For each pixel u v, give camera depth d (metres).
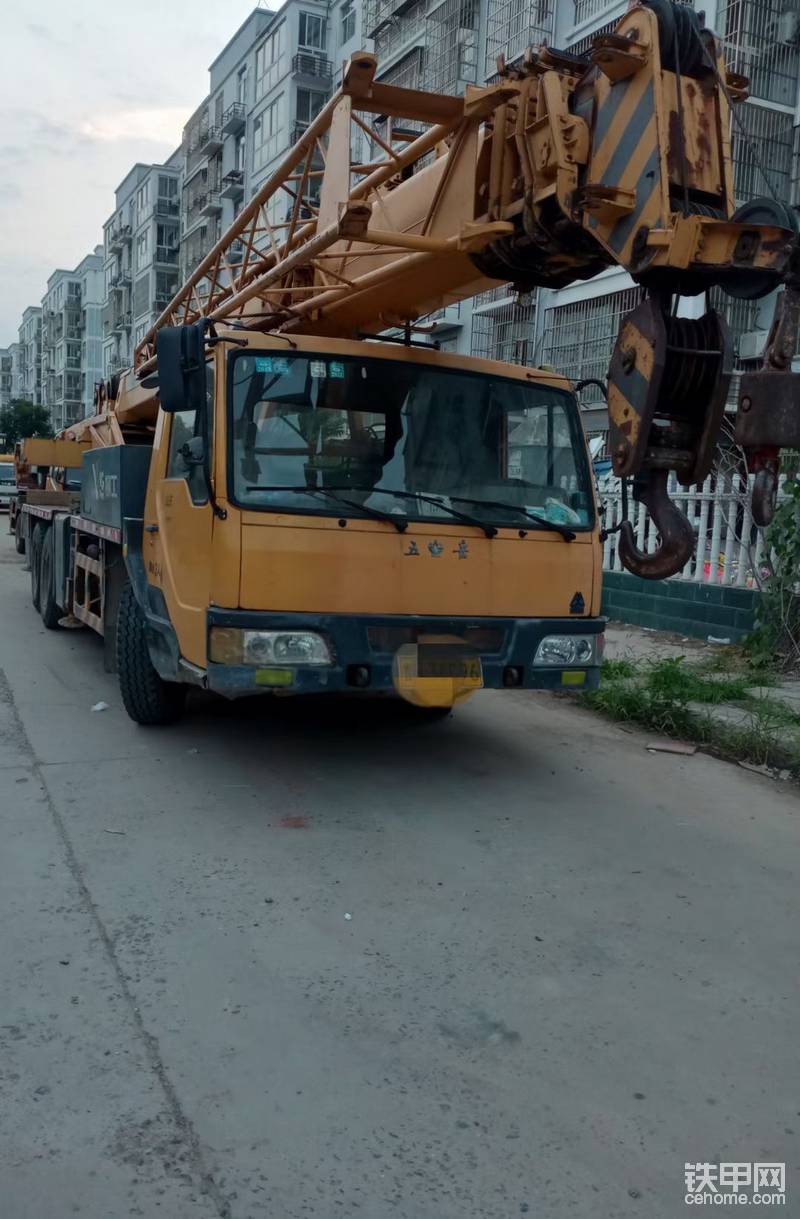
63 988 3.25
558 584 5.41
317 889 4.11
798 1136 2.66
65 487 12.58
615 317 19.59
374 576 4.94
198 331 4.98
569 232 4.55
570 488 5.62
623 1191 2.42
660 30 4.22
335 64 34.22
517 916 3.95
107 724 6.62
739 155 17.34
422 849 4.61
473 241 4.78
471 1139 2.59
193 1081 2.79
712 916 4.03
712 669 8.48
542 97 4.51
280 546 4.80
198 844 4.55
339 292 5.84
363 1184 2.41
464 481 5.31
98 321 85.06
